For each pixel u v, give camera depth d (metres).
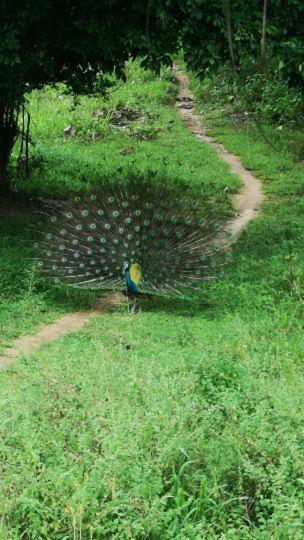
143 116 28.56
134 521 4.39
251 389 6.38
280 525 4.33
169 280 11.59
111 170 20.70
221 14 13.00
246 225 16.09
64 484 4.70
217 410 5.82
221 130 27.00
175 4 13.48
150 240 11.68
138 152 23.94
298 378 7.00
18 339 9.87
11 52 12.37
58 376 6.60
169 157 23.08
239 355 7.89
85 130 26.00
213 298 11.46
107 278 11.66
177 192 13.79
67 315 10.98
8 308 10.88
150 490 4.65
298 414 5.61
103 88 17.11
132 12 13.46
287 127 26.70
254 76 28.19
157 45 13.70
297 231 15.33
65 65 15.54
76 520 4.38
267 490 4.94
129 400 6.08
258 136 25.75
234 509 4.65
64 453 5.04
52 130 26.09
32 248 13.03
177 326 10.03
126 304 11.23
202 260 11.86
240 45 13.47
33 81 15.91
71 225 12.17
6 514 4.44
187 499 4.88
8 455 4.92
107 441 5.03
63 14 13.60
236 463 5.12
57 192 17.83
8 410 5.86
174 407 5.78
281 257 12.89
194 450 5.18
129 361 7.65
